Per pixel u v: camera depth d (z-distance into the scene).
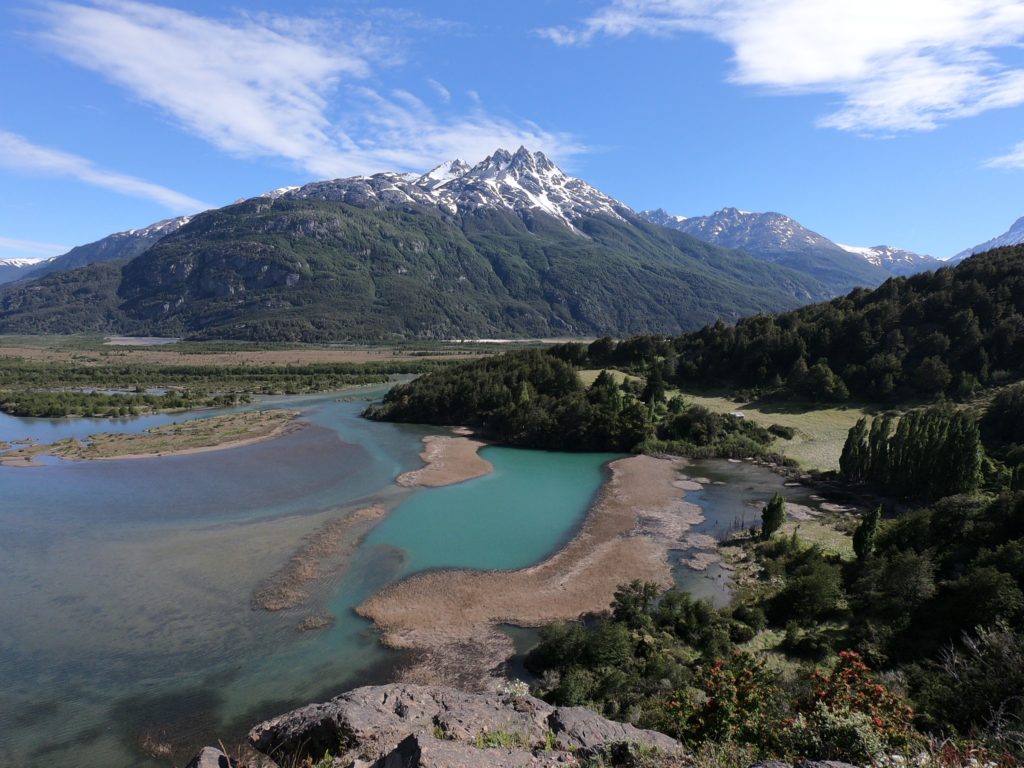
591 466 84.38
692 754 13.48
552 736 14.21
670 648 34.81
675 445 90.81
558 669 32.97
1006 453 72.19
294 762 14.16
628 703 28.25
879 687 14.72
